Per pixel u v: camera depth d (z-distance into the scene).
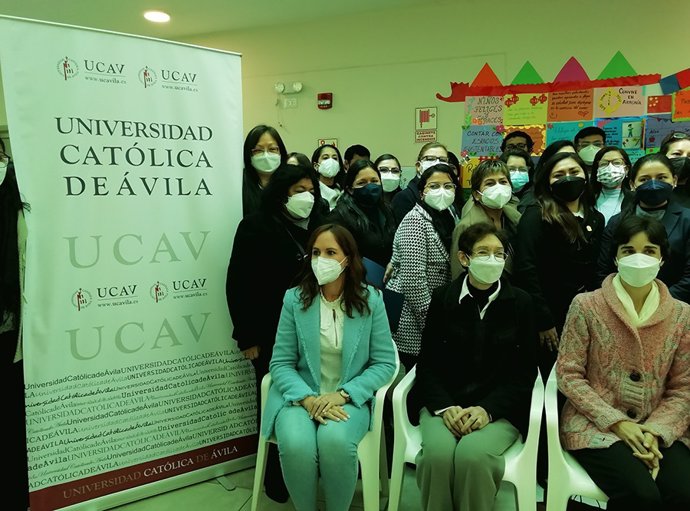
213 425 2.12
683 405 1.53
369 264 2.20
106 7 3.86
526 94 3.81
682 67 3.47
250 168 2.20
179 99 1.94
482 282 1.75
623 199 2.29
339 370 1.84
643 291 1.61
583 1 3.63
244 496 2.04
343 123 4.33
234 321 1.99
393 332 2.18
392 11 4.07
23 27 1.64
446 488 1.55
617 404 1.59
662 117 3.54
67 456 1.82
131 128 1.85
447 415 1.67
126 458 1.94
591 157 3.08
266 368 2.07
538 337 1.98
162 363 1.98
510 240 2.15
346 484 1.63
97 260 1.82
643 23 3.52
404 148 4.18
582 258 2.02
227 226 2.09
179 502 1.99
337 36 4.24
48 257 1.73
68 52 1.71
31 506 1.75
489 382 1.75
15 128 1.65
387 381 1.82
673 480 1.40
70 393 1.80
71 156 1.75
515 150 2.83
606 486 1.44
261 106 4.54
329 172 3.19
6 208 1.73
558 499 1.50
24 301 1.70
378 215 2.49
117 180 1.84
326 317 1.84
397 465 1.66
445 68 3.99
